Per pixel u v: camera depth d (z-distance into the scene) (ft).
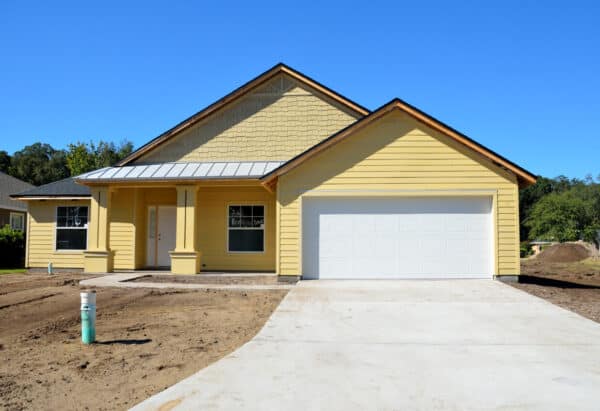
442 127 47.47
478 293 40.96
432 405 17.79
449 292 41.42
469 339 27.27
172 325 31.30
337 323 30.99
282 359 23.32
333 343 26.32
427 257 48.34
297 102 61.05
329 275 48.70
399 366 22.36
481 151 47.19
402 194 48.08
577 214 162.30
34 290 45.19
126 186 57.67
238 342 26.91
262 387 19.54
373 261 48.60
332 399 18.34
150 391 19.51
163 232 64.59
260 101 61.36
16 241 89.25
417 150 48.21
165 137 60.80
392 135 48.44
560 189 257.96
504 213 47.44
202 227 61.41
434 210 48.47
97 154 175.94
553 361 23.16
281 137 60.85
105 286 46.29
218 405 17.72
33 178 219.00
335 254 48.78
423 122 48.14
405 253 48.44
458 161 47.93
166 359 23.77
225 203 61.52
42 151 238.07
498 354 24.34
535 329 29.55
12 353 25.26
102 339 27.89
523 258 143.23
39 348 26.20
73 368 22.52
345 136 48.32
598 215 166.81
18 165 223.71
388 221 48.70
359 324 30.76
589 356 24.00
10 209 107.04
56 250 66.85
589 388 19.53
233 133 61.21
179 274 55.01
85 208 67.00
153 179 55.47
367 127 48.55
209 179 54.80
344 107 60.59
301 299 38.73
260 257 60.80
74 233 66.90
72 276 55.31
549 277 67.82
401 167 48.19
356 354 24.29
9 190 112.16
